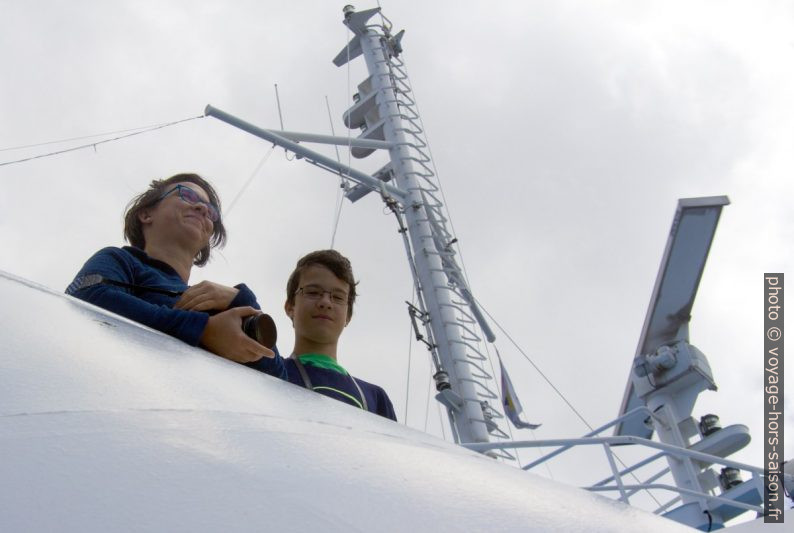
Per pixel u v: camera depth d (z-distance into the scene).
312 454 1.67
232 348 2.50
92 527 1.19
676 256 9.81
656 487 4.62
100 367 1.67
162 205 3.43
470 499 1.80
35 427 1.36
